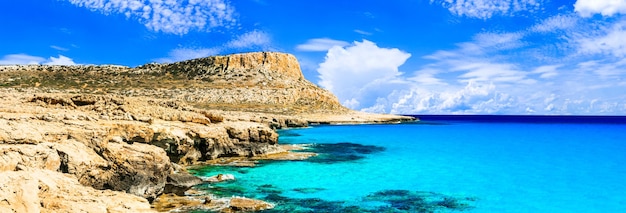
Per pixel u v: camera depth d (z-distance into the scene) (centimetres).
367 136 6197
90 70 11050
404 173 2956
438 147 4775
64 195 1318
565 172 3058
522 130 8819
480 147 4822
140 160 1947
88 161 1734
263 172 2833
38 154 1545
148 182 1959
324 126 8644
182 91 9925
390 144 5025
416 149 4512
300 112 10006
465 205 2100
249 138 3569
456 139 5947
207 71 12038
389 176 2825
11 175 1252
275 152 3775
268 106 9988
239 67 12506
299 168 3036
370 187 2458
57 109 2944
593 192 2397
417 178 2770
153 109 3397
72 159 1667
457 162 3553
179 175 2258
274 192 2258
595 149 4678
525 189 2464
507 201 2183
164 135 2617
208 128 3244
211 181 2417
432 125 10531
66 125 2066
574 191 2414
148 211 1334
